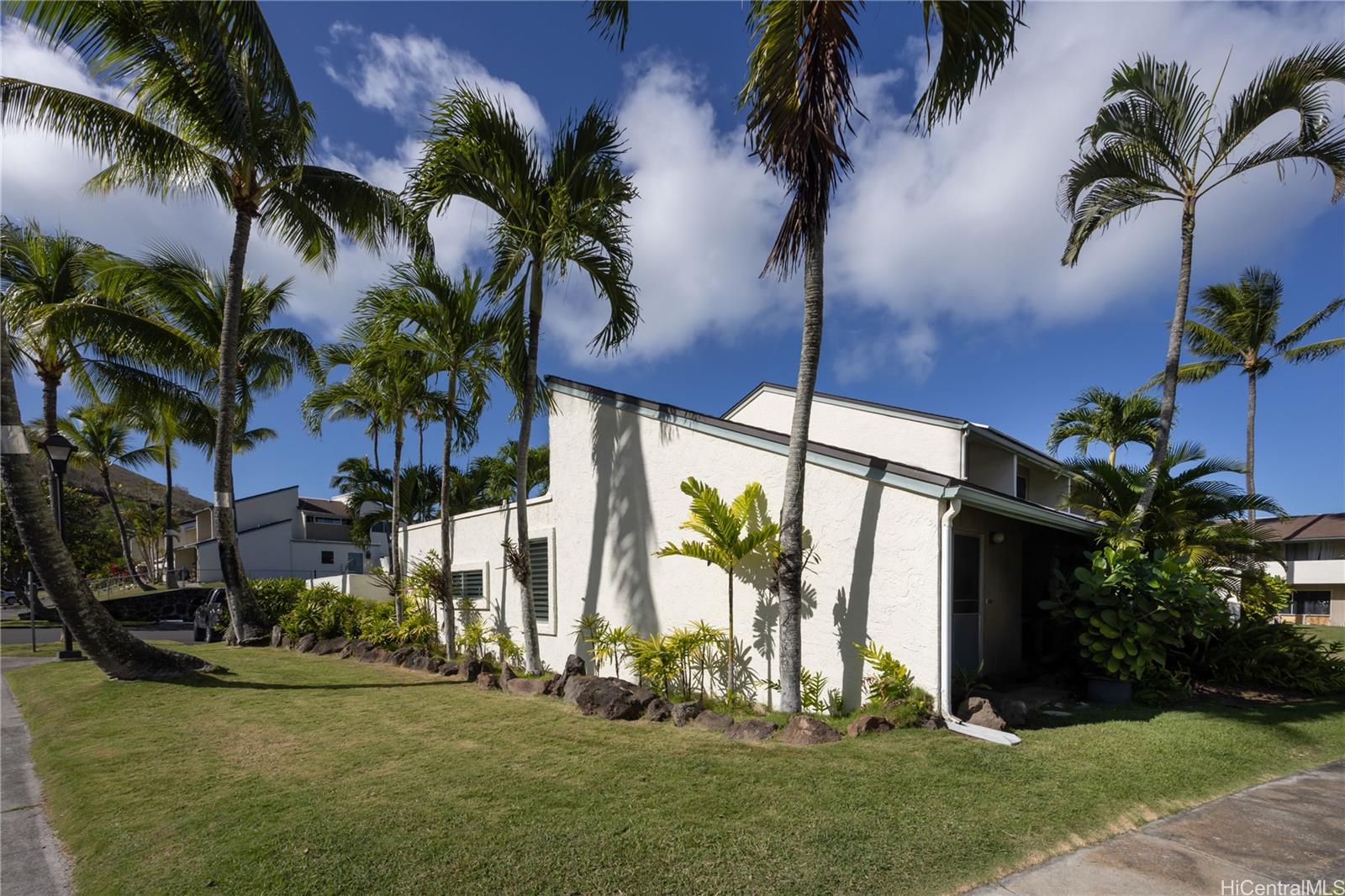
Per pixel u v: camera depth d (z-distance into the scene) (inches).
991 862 144.9
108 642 375.9
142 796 191.6
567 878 138.9
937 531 256.4
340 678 395.2
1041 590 414.0
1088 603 334.3
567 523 426.9
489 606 494.0
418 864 144.9
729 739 243.9
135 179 460.8
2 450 343.9
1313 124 353.4
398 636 502.3
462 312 416.5
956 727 245.9
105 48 386.9
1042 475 593.6
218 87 409.4
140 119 431.5
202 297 624.7
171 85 422.3
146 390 617.0
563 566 426.0
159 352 561.0
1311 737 245.3
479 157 348.8
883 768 204.1
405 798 185.3
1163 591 306.0
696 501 295.1
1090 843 155.6
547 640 434.3
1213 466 391.2
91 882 142.9
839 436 526.9
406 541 604.7
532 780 199.9
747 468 324.2
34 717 308.3
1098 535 371.2
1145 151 386.0
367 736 255.4
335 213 534.9
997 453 506.3
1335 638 832.9
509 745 240.5
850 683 278.5
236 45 391.9
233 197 512.4
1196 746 230.2
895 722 247.4
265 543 1494.8
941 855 147.7
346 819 170.7
